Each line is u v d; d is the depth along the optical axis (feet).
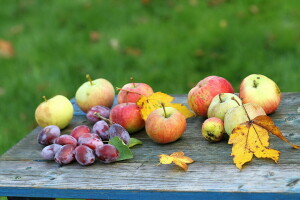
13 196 4.67
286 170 4.04
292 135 4.74
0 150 8.93
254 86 5.29
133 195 4.08
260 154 4.26
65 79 11.03
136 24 13.25
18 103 10.39
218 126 4.73
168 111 4.95
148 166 4.45
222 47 11.62
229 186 3.90
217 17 12.95
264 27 12.12
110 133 4.86
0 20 14.44
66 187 4.25
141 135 5.28
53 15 14.23
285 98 5.84
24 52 12.32
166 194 3.99
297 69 10.48
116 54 11.80
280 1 13.37
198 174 4.17
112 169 4.46
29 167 4.74
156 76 10.78
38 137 5.15
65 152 4.63
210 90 5.31
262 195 3.76
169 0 14.25
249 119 4.48
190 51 11.58
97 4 14.48
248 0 13.57
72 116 5.79
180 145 4.86
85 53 11.93
